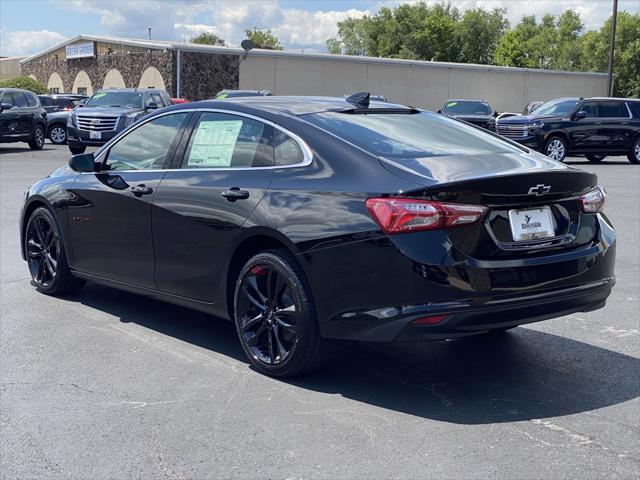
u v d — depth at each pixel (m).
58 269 6.34
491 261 4.08
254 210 4.61
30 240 6.66
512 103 46.09
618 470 3.51
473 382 4.66
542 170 4.25
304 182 4.46
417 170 4.19
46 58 50.31
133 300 6.47
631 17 71.94
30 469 3.54
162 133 5.54
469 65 44.00
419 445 3.76
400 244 3.99
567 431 3.94
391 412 4.18
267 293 4.63
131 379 4.66
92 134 21.42
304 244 4.31
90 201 5.86
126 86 40.56
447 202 3.98
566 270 4.32
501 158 4.55
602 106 22.33
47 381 4.62
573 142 22.00
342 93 40.25
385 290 4.05
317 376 4.73
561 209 4.42
